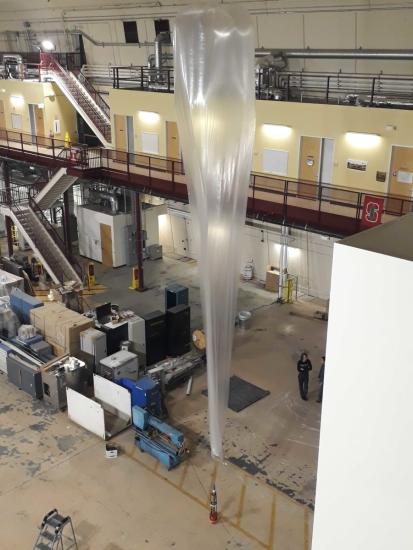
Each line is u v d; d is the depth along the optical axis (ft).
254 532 35.60
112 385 46.11
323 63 61.98
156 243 89.15
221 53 31.04
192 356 54.80
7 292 64.90
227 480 40.19
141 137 74.18
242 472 41.09
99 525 35.91
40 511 36.96
